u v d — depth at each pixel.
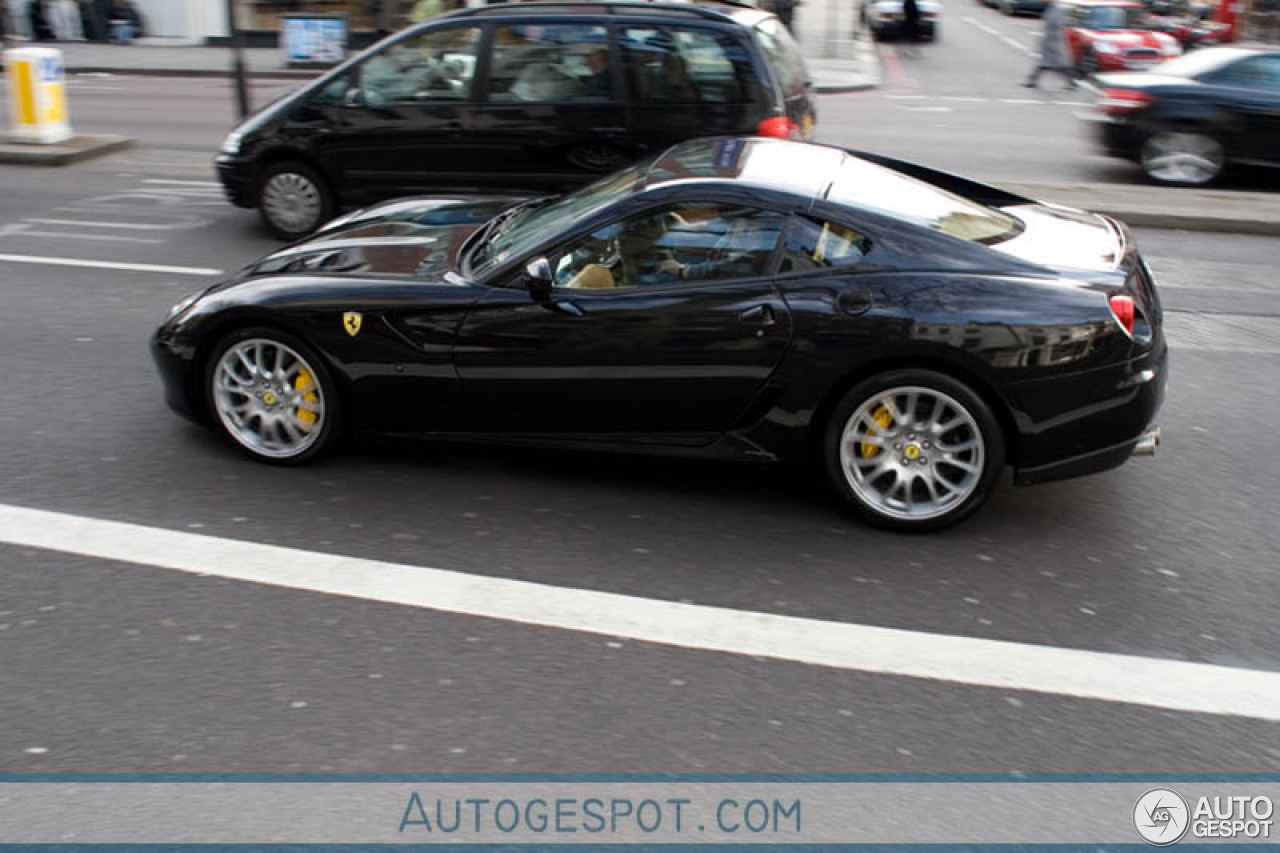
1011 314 4.57
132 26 26.27
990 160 13.79
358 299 5.11
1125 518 5.09
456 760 3.40
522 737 3.51
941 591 4.44
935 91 21.39
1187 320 7.95
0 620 4.08
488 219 6.18
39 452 5.52
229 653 3.90
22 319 7.52
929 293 4.64
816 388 4.76
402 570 4.48
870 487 4.90
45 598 4.23
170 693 3.68
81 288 8.22
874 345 4.66
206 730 3.51
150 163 12.89
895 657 3.98
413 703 3.65
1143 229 10.46
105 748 3.42
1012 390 4.62
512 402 5.08
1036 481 4.80
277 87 20.27
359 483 5.26
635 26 8.70
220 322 5.25
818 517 5.04
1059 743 3.55
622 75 8.73
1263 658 4.04
